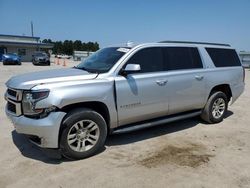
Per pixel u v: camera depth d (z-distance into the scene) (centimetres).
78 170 402
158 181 373
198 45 618
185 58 580
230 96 697
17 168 405
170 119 559
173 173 396
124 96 471
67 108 428
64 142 416
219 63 651
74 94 414
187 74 570
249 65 3981
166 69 540
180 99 563
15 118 420
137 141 525
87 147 445
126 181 372
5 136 537
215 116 652
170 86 537
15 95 423
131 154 463
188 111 609
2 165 414
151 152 473
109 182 369
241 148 498
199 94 600
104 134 458
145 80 498
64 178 378
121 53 498
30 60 4612
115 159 441
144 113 509
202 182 371
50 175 385
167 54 547
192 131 595
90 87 433
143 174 392
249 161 441
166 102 537
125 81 472
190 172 399
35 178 377
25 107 409
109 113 460
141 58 505
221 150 486
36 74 470
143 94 496
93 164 422
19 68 2625
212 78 622
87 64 532
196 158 449
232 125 647
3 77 1653
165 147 496
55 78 430
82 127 434
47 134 400
